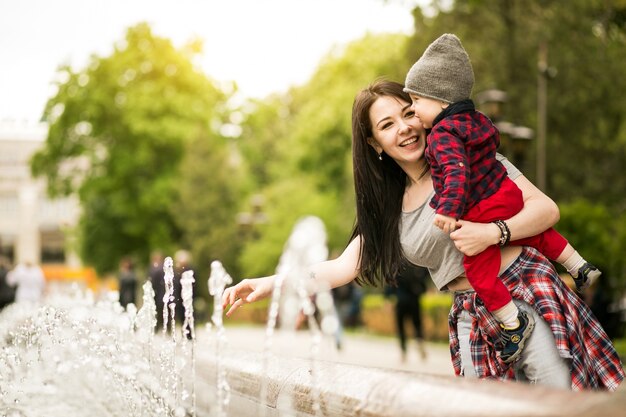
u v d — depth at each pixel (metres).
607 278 17.16
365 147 3.42
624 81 26.19
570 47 26.05
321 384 2.27
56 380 3.36
